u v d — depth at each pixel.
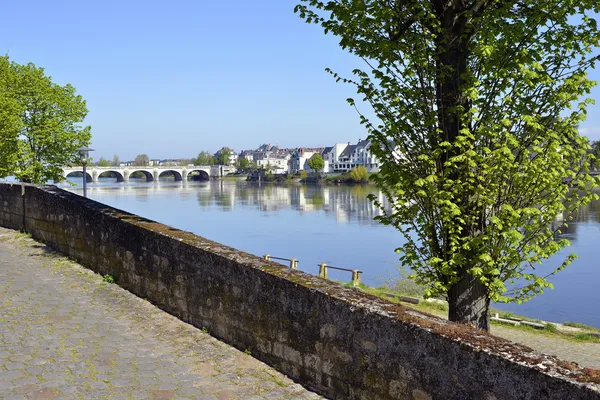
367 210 71.81
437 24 7.89
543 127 7.94
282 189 124.50
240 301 7.43
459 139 7.68
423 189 8.23
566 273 31.89
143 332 8.11
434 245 8.49
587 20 8.16
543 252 8.54
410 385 5.20
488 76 8.02
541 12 7.99
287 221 59.75
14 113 28.02
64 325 8.19
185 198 92.38
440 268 8.28
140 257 9.74
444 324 5.21
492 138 7.99
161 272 9.14
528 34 8.03
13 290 9.91
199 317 8.26
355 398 5.78
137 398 5.94
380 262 36.75
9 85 29.67
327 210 72.19
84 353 7.13
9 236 14.55
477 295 8.37
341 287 6.38
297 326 6.54
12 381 6.13
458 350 4.78
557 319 23.06
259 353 7.14
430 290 8.38
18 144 28.66
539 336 15.32
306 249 42.12
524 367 4.30
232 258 7.62
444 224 8.16
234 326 7.56
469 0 8.12
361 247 43.00
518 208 8.28
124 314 8.87
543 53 8.29
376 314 5.55
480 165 7.93
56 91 30.64
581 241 42.19
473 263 8.16
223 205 79.50
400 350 5.30
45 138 29.95
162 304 9.14
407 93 8.26
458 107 7.84
